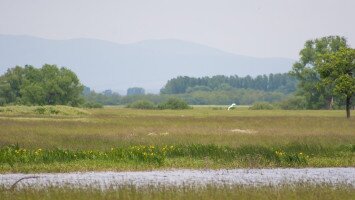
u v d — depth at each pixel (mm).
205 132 182125
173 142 147125
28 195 71125
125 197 69438
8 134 165625
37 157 113500
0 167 108375
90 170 107188
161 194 71812
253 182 91000
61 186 80062
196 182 91750
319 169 110438
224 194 72438
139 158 115500
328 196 72000
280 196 71312
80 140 148875
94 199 69438
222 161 115812
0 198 70750
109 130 189000
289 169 110438
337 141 151000
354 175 102750
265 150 122750
